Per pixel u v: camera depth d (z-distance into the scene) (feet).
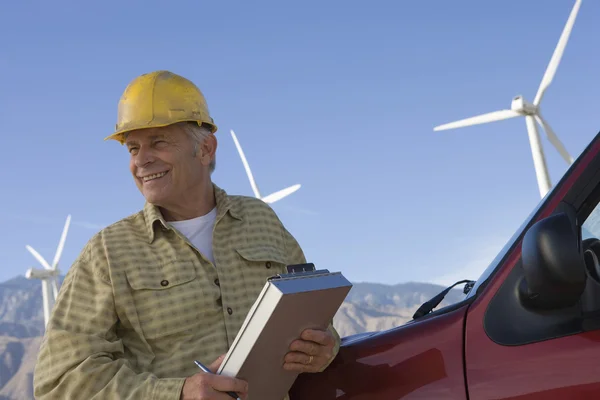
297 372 7.12
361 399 6.77
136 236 8.11
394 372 6.53
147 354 7.64
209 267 8.18
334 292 6.55
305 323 6.68
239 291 8.18
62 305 7.68
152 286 7.74
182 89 8.40
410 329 6.68
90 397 6.99
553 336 5.73
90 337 7.29
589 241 6.17
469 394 5.91
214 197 8.87
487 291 6.23
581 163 6.20
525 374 5.69
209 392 6.44
